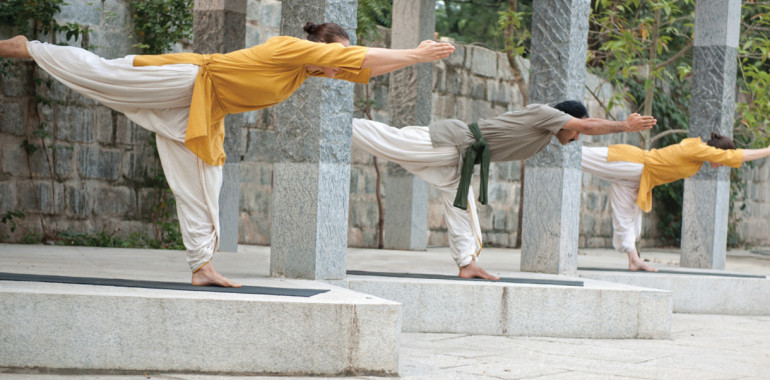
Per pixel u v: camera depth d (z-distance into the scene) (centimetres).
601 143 1468
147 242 917
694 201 951
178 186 433
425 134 609
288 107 550
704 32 962
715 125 955
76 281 429
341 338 409
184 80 415
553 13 711
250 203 1037
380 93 1156
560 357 500
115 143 922
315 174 542
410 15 1050
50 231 880
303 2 552
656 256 1299
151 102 418
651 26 1180
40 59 411
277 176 555
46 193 877
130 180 934
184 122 427
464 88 1266
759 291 809
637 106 1540
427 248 1134
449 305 577
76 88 416
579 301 591
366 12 1102
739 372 474
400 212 1054
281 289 449
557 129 584
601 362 488
